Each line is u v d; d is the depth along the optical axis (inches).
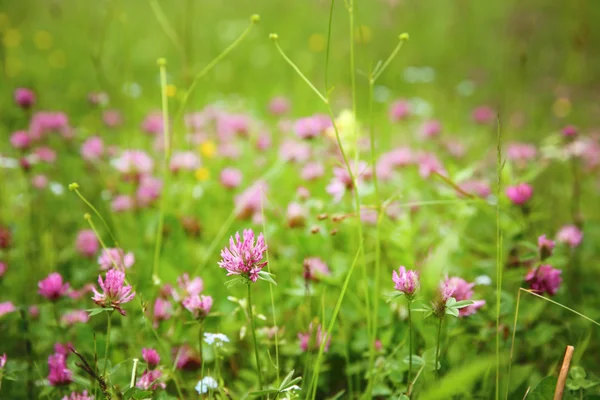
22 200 60.4
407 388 47.5
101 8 86.8
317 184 64.2
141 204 60.6
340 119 54.9
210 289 54.6
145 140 68.7
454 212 57.6
